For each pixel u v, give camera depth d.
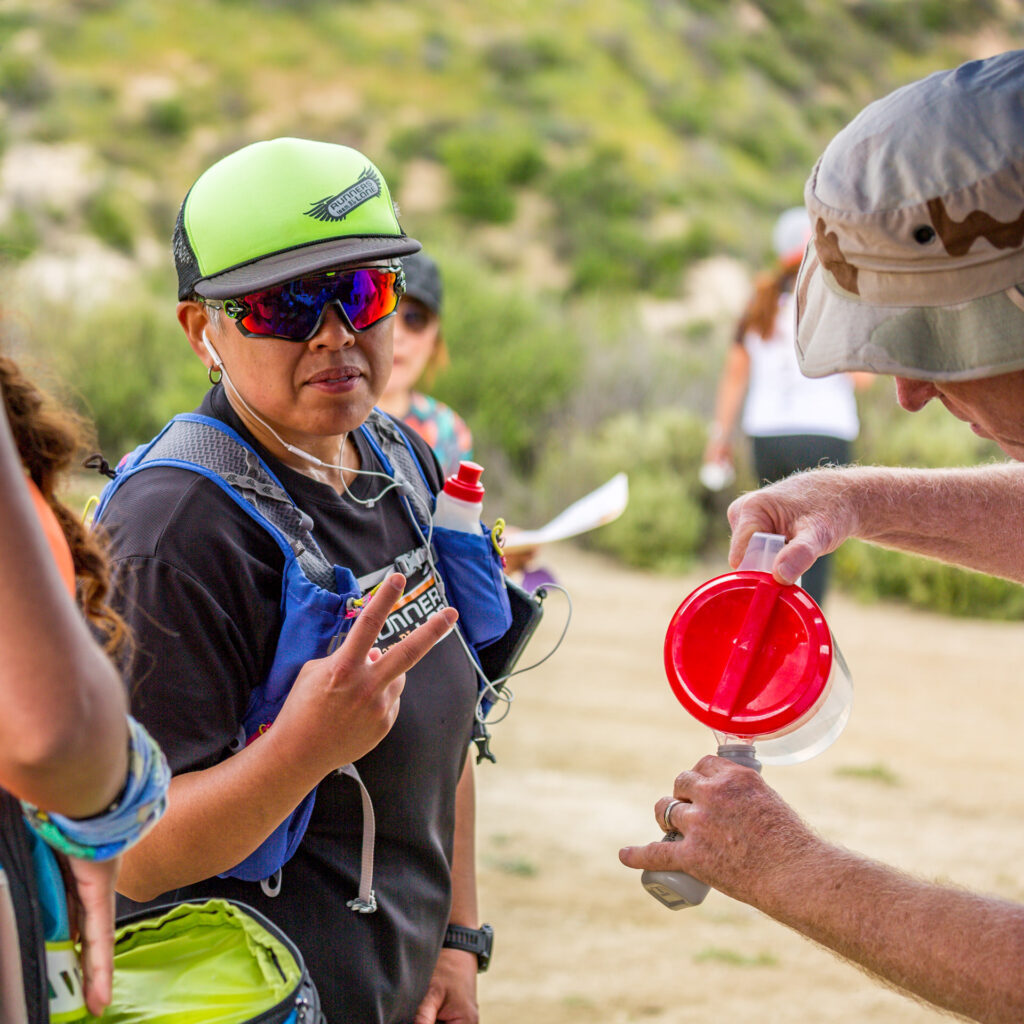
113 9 36.31
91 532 1.47
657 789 5.32
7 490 1.03
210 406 1.84
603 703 6.58
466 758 2.17
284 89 34.22
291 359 1.74
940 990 1.51
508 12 39.50
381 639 1.83
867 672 7.56
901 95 1.58
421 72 35.53
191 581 1.62
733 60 40.28
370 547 1.87
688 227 29.62
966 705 6.90
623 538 10.77
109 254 25.38
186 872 1.62
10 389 1.28
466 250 26.28
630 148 33.22
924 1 48.00
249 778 1.57
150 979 1.46
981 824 5.02
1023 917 1.51
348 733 1.56
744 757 1.76
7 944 1.20
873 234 1.52
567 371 13.45
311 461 1.81
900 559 9.60
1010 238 1.46
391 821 1.81
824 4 46.47
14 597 1.03
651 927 4.02
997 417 1.62
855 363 1.55
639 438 11.69
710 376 13.68
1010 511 2.18
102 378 13.61
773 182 34.88
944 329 1.52
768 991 3.60
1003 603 9.25
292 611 1.68
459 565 1.96
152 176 29.88
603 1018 3.39
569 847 4.64
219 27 36.41
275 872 1.71
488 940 2.17
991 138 1.47
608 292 27.00
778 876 1.63
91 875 1.26
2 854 1.21
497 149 30.86
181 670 1.61
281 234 1.72
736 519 2.02
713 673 1.79
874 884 1.58
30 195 27.25
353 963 1.75
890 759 5.86
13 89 31.97
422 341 3.41
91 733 1.07
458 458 3.52
